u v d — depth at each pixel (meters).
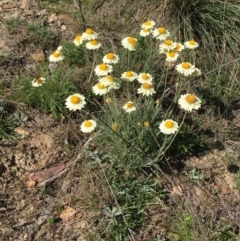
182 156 0.60
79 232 0.54
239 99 0.67
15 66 0.69
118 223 0.53
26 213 0.55
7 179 0.58
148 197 0.56
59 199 0.56
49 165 0.59
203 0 0.72
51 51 0.72
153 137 0.57
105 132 0.58
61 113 0.63
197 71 0.58
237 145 0.62
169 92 0.66
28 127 0.62
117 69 0.66
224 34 0.71
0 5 0.79
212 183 0.58
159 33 0.60
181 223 0.54
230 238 0.53
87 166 0.58
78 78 0.67
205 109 0.66
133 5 0.76
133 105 0.56
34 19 0.77
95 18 0.76
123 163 0.57
